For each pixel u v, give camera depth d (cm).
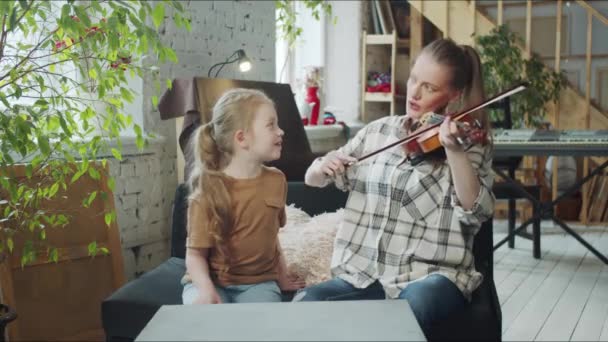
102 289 239
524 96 469
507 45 472
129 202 296
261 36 394
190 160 257
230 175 173
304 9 502
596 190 493
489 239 176
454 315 152
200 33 341
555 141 317
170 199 325
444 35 536
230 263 170
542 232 462
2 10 148
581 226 483
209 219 167
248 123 170
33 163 174
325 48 521
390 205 164
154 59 306
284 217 184
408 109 170
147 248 311
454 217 160
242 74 377
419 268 158
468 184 148
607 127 490
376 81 537
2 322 181
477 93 167
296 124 334
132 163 296
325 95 502
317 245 199
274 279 177
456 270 158
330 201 229
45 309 225
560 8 490
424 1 540
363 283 162
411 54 559
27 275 221
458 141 142
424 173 163
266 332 102
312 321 107
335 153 174
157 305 171
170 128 322
